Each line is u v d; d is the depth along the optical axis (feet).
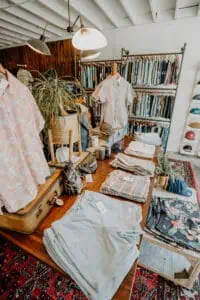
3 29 11.66
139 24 9.68
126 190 3.49
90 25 10.09
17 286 3.99
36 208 2.80
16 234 2.74
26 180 2.87
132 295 3.81
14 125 2.73
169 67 8.50
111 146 5.93
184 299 3.75
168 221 3.89
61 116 3.78
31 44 6.38
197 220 3.93
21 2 7.70
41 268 4.34
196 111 9.93
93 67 9.87
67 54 12.86
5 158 2.60
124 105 7.83
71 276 2.05
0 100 2.49
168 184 6.28
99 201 3.08
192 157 10.74
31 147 3.03
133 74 9.20
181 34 9.23
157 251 4.73
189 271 3.82
